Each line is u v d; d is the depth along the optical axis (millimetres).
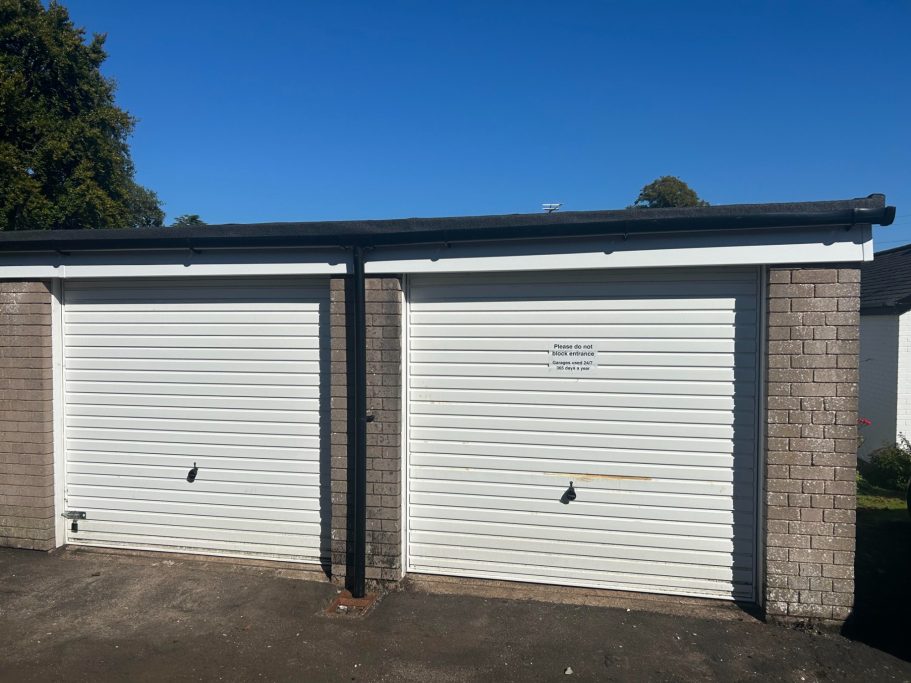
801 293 4547
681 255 4711
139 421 6027
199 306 5883
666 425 5039
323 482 5715
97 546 6141
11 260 5930
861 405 11336
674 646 4359
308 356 5711
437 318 5379
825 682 3936
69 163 19203
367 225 5086
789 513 4602
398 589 5254
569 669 4086
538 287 5215
